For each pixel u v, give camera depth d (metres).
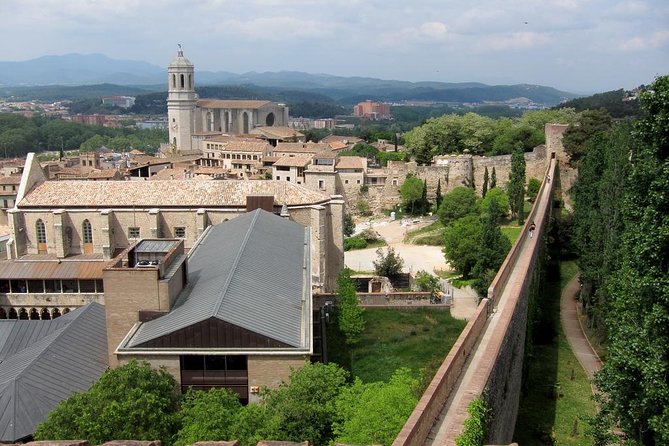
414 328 72.50
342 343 68.00
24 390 44.91
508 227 113.75
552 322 79.12
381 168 173.75
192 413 38.53
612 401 38.59
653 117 38.25
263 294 51.06
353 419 37.56
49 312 78.19
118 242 83.19
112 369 42.66
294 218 83.62
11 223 82.50
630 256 40.59
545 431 52.91
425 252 121.31
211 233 75.56
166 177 154.38
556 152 134.88
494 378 40.12
